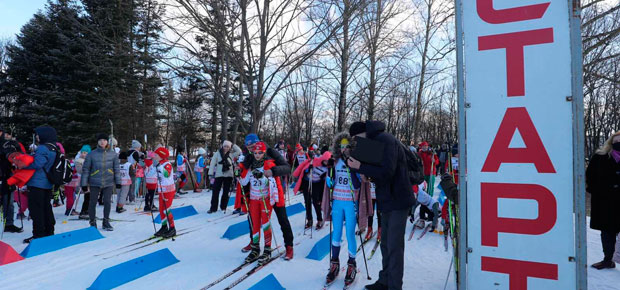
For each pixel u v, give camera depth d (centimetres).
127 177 765
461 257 209
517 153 199
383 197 308
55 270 397
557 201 191
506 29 203
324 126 3322
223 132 1338
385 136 305
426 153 1049
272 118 3550
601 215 408
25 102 2008
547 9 195
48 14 1811
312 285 360
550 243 192
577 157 187
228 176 769
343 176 372
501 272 201
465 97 210
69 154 1762
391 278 301
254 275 387
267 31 846
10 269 395
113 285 347
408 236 573
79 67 1712
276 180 439
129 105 1778
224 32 810
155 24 818
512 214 199
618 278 382
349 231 363
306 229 615
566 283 188
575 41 190
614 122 2267
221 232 586
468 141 209
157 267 401
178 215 704
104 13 1415
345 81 1267
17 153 471
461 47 212
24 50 1955
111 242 516
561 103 191
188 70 870
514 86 200
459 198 211
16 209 783
